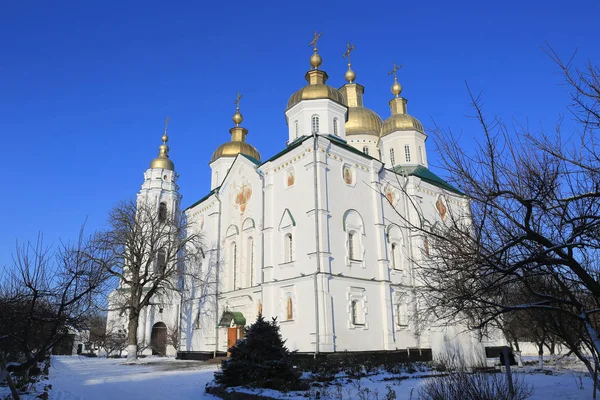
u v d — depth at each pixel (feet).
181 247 133.18
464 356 79.56
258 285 103.86
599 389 52.03
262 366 52.85
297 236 93.50
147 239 130.82
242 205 117.19
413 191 113.91
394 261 106.32
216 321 116.47
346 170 100.53
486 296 34.22
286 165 100.78
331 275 88.48
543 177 27.66
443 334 86.89
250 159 117.08
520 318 50.03
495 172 28.91
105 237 116.57
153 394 57.67
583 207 28.86
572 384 58.23
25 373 55.93
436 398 36.60
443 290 32.30
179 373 82.74
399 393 50.72
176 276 139.03
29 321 37.93
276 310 93.66
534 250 29.68
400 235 109.09
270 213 101.60
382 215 103.86
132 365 107.14
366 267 96.78
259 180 111.86
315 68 119.55
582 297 36.63
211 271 122.62
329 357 82.23
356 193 100.73
